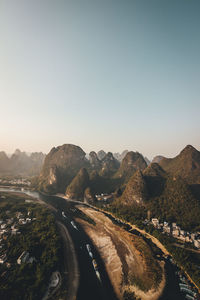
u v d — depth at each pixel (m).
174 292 70.31
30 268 77.25
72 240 109.75
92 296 67.69
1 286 66.38
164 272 80.06
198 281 72.88
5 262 81.19
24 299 62.81
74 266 84.31
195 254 92.69
